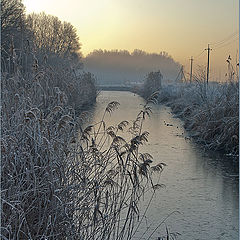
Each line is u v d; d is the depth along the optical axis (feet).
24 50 28.22
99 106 87.61
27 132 17.15
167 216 22.90
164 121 69.51
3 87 21.72
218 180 31.19
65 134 18.39
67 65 53.67
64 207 14.97
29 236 13.91
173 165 35.94
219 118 47.06
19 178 15.25
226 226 21.74
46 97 23.31
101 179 16.30
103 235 14.97
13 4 54.34
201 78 61.82
